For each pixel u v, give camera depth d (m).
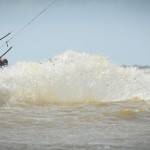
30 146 45.19
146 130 51.78
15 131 51.06
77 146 45.34
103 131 51.38
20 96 68.75
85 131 51.38
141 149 44.50
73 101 70.75
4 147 44.69
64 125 53.91
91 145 45.72
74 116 58.47
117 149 44.44
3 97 67.44
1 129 51.78
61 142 46.75
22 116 57.97
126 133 50.41
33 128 52.47
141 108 63.78
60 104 67.50
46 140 47.47
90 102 69.81
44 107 64.44
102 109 62.91
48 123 54.72
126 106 65.25
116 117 58.06
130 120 56.72
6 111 60.94
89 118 57.44
